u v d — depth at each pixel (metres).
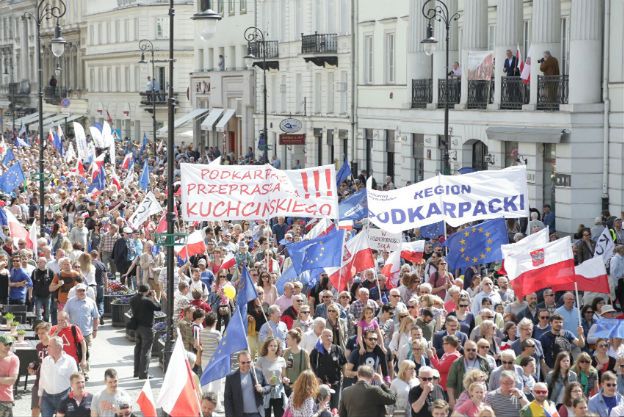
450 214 23.75
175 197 43.53
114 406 16.33
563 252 20.25
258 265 26.00
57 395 18.09
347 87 60.31
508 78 42.38
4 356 18.53
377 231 25.08
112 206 42.25
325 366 18.95
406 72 52.31
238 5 78.69
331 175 24.09
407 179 52.19
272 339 18.17
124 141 88.88
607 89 37.91
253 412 17.47
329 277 23.66
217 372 17.42
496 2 45.12
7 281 26.75
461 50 47.62
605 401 16.48
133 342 27.36
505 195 23.75
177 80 98.44
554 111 39.09
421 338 17.92
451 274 24.75
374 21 55.91
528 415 15.65
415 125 50.81
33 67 134.12
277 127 71.56
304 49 63.06
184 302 24.11
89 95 115.25
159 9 99.00
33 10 132.62
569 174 38.47
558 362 17.38
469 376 15.83
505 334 19.69
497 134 42.22
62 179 55.12
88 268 27.50
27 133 106.56
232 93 79.44
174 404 15.43
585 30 38.28
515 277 20.52
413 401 16.59
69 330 20.38
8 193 45.84
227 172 23.09
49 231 37.50
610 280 26.42
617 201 37.72
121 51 105.31
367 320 18.78
